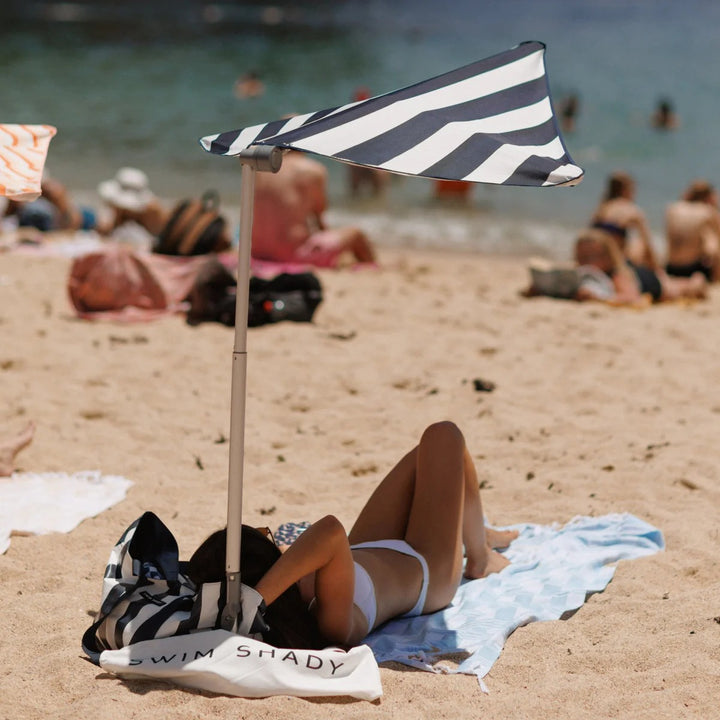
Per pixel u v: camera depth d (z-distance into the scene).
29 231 14.95
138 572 4.43
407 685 4.31
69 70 39.75
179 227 11.39
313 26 65.75
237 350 4.10
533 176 3.78
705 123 31.52
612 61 47.47
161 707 4.01
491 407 8.41
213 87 36.84
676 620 4.91
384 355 9.83
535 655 4.65
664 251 16.78
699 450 7.46
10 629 4.77
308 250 13.44
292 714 3.99
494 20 76.94
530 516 6.33
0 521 5.95
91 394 8.46
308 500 6.61
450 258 16.14
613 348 10.21
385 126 4.05
